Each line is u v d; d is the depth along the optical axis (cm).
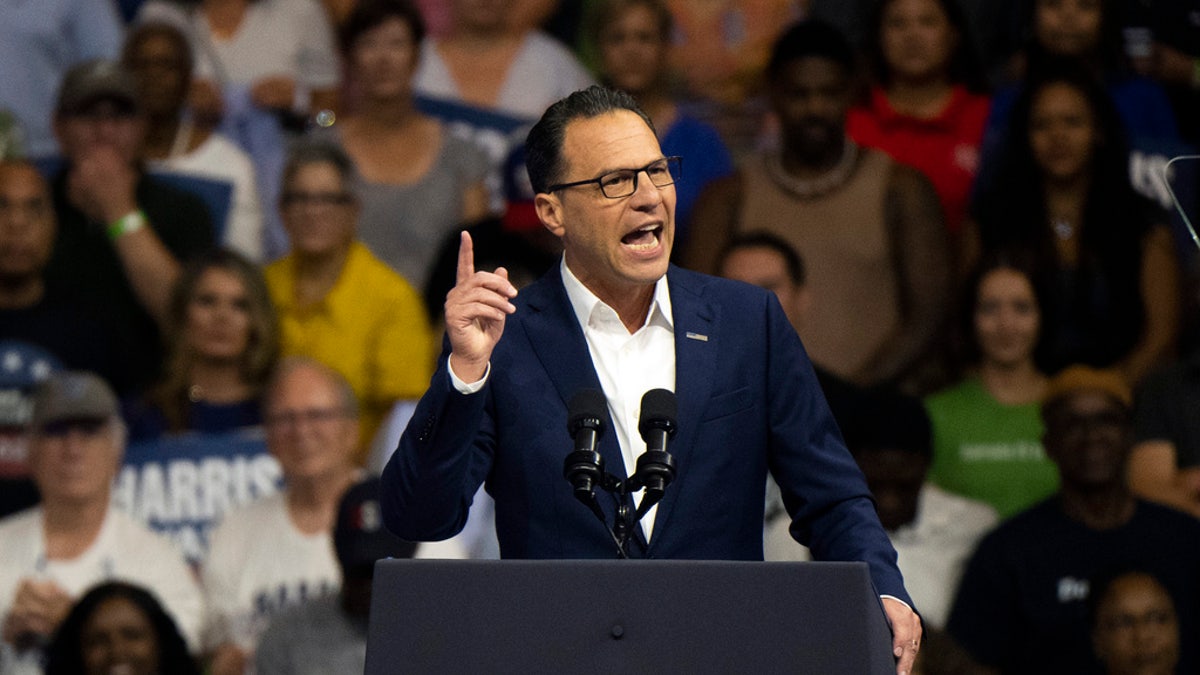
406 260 2348
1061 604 2030
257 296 2267
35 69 2422
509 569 814
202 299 2256
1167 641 2009
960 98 2338
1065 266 2236
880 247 2270
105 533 2173
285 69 2448
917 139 2314
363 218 2345
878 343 2247
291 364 2211
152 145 2381
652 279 992
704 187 2334
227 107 2431
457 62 2456
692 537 973
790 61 2286
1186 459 2123
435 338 2300
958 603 2055
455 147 2408
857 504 977
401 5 2402
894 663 862
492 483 1012
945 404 2184
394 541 1988
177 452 2208
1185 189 1348
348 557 1975
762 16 2411
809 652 790
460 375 907
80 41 2452
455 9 2466
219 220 2375
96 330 2272
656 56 2405
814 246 2275
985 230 2286
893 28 2328
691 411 988
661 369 1027
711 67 2412
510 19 2464
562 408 999
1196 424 2130
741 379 1005
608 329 1032
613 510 971
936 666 2006
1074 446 2073
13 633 2130
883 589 922
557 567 811
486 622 810
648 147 997
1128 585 2011
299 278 2294
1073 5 2323
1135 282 2242
